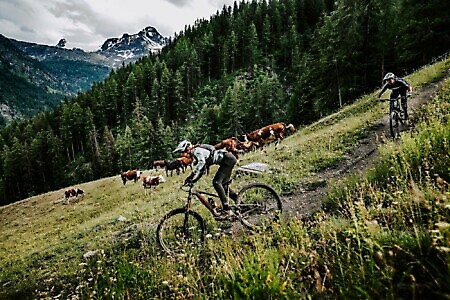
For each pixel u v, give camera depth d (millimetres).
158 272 6094
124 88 126500
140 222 12961
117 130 119562
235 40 131250
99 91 132625
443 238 2686
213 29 154875
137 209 17375
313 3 139750
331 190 8305
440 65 21594
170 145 82250
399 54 37594
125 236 11219
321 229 4926
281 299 3318
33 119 138625
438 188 4480
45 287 9172
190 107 117812
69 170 102312
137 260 7906
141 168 82375
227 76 126938
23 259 14359
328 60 42562
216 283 4438
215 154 7289
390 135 12828
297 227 5504
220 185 7305
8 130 135250
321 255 4145
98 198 36281
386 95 22234
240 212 7410
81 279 8070
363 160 10891
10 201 92125
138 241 9859
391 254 2764
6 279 11742
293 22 134000
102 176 92062
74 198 39500
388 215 4430
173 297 4664
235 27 143375
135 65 152125
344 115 23594
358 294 2887
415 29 34875
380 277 2902
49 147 99312
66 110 117438
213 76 134750
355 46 41500
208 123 82250
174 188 24953
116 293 5469
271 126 23344
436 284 2623
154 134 83125
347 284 3105
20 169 93062
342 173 10344
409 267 2881
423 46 34594
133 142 89562
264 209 7609
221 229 8438
